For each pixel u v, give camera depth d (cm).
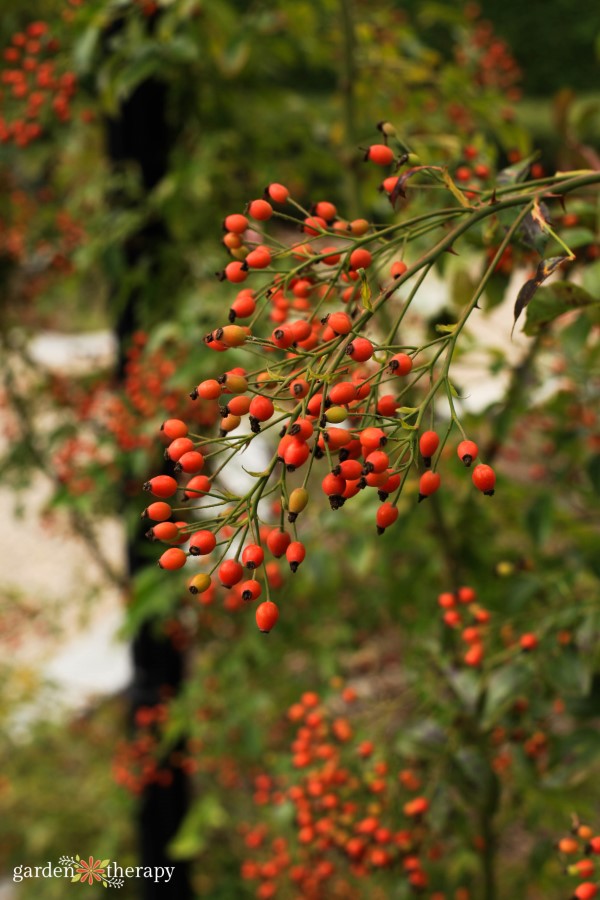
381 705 190
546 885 229
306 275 114
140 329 270
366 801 186
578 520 220
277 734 309
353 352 90
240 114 287
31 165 319
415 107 262
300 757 188
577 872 131
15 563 652
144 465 236
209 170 260
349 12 222
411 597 248
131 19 238
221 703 278
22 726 408
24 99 247
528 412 221
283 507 90
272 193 110
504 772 202
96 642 532
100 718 428
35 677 424
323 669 270
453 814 179
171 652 295
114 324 278
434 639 183
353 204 226
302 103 295
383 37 262
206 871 326
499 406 214
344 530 231
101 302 364
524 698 170
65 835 372
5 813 385
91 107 280
